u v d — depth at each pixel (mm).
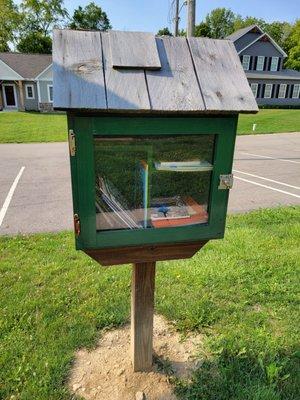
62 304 2533
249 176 7297
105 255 1548
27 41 33594
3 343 2146
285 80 27812
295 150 11211
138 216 1510
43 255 3289
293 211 4758
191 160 1471
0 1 32438
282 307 2553
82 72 1262
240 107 1331
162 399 1829
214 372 1980
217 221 1565
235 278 2904
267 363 2021
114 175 1416
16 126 15609
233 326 2342
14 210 4840
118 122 1280
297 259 3244
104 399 1820
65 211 4809
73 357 2080
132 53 1343
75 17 38562
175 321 2408
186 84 1339
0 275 2906
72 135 1269
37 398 1789
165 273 2961
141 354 1943
